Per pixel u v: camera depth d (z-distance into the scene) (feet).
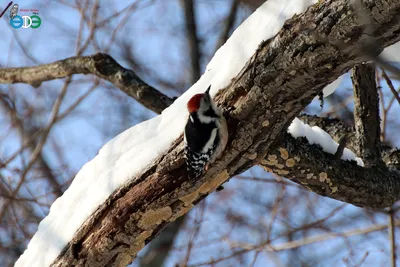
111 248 31.14
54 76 49.21
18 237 58.03
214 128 28.07
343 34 23.35
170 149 29.58
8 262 57.41
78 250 31.83
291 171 31.81
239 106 27.81
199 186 29.53
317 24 24.04
